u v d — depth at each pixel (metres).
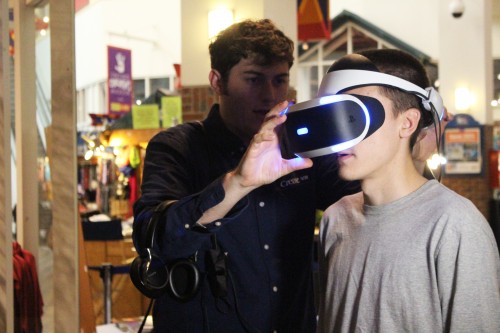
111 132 8.16
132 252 4.97
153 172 1.77
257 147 1.40
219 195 1.44
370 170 1.40
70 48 1.76
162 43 16.75
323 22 5.50
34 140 3.20
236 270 1.76
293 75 5.00
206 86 4.83
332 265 1.52
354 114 1.36
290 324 1.81
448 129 9.69
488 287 1.30
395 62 1.44
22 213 3.20
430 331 1.33
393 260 1.38
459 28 9.93
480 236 1.31
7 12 2.11
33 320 2.91
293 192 1.83
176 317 1.78
